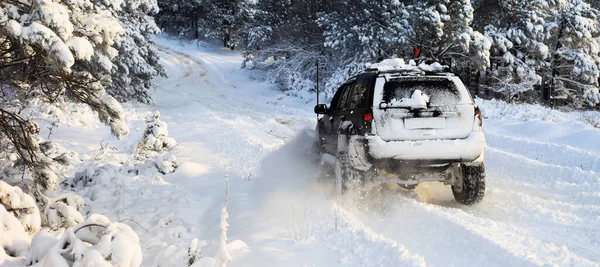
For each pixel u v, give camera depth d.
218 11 74.56
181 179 9.02
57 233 5.29
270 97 39.16
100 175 8.23
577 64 32.59
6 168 6.09
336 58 36.81
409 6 27.25
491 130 16.20
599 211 6.31
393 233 5.72
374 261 4.44
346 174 6.85
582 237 5.38
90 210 6.95
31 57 5.39
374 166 6.69
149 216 6.62
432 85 6.71
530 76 31.61
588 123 15.91
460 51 29.48
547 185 8.09
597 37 35.00
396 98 6.59
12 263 4.10
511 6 31.20
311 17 42.50
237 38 73.00
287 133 17.78
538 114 18.59
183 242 5.45
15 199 5.05
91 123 16.33
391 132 6.45
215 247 5.01
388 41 28.16
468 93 6.71
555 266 4.16
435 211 6.06
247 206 6.89
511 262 4.41
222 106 30.33
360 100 6.97
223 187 8.35
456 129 6.54
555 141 13.67
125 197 7.56
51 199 5.92
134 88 29.27
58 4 4.93
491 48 32.47
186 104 30.11
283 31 43.91
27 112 8.63
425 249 5.09
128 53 27.69
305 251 4.84
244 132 15.49
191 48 71.50
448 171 7.10
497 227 5.46
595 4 39.06
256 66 47.00
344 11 35.78
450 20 26.84
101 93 6.23
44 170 5.95
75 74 6.05
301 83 39.50
